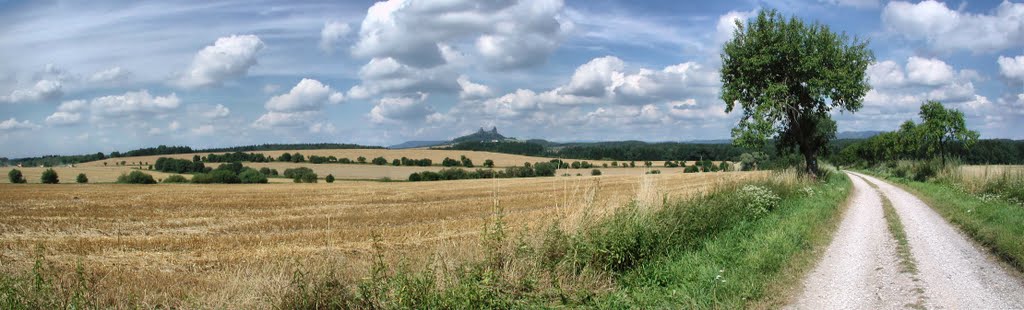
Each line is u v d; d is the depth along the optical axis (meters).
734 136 35.19
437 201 29.16
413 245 14.04
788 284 7.96
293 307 5.89
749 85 34.94
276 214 23.16
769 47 33.28
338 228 18.33
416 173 75.50
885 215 16.83
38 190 38.34
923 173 36.50
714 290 7.32
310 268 6.82
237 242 15.22
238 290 6.61
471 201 28.53
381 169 91.94
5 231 17.80
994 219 13.19
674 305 6.88
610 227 8.93
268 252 13.32
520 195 32.09
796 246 10.30
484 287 6.16
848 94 33.09
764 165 38.75
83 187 43.69
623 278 7.97
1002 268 8.67
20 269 7.48
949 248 10.62
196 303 6.59
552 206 24.97
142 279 8.60
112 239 15.64
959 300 6.95
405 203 28.09
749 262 8.70
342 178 82.88
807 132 36.38
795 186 22.22
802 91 34.59
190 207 26.45
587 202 10.09
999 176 21.53
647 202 11.05
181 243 14.98
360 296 5.91
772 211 15.82
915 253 10.15
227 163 93.00
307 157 100.31
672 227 10.22
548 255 8.12
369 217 21.61
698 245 10.12
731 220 12.56
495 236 7.78
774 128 33.19
